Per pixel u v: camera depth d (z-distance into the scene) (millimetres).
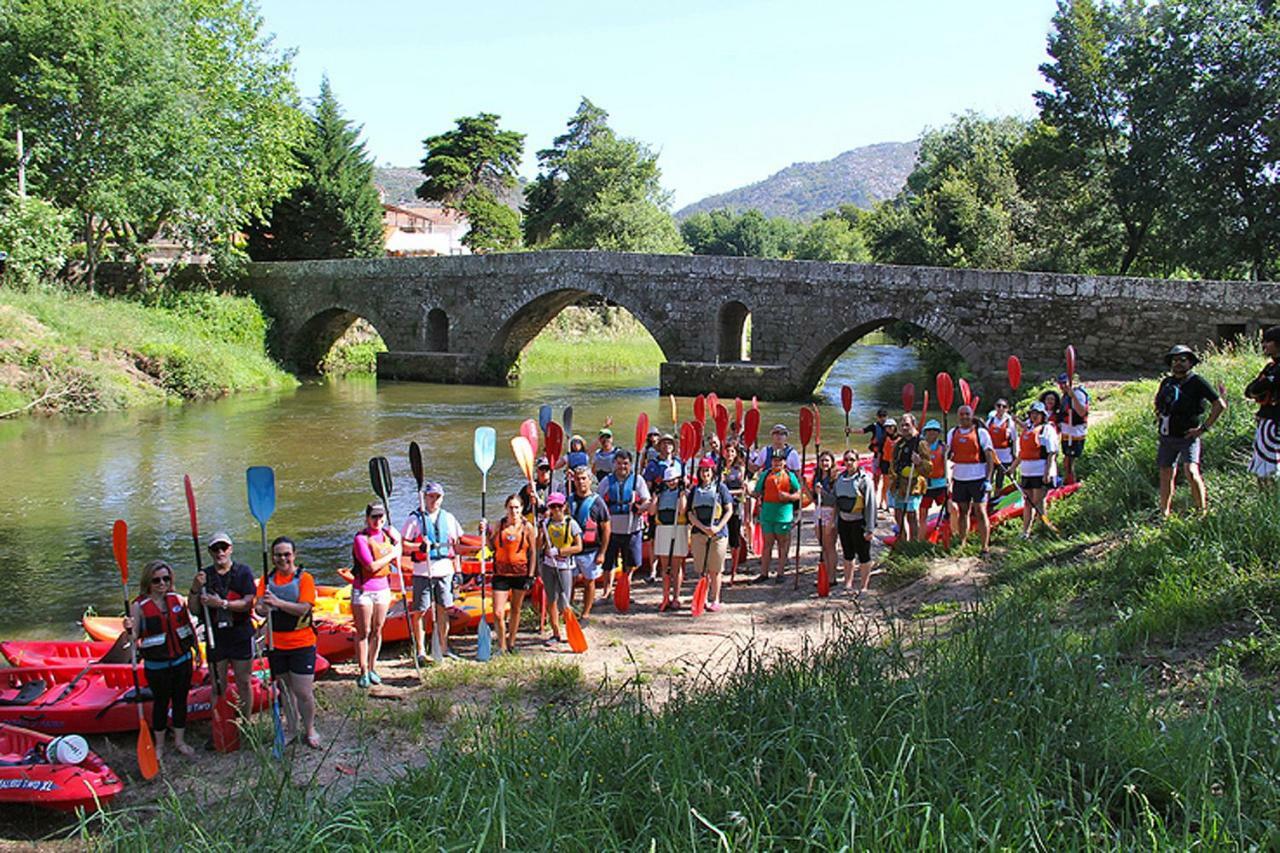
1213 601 6445
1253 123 28578
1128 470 10039
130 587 11461
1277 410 7680
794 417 25953
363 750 6391
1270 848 3908
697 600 9812
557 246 55219
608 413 27062
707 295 30422
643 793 4836
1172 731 4797
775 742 5105
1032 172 36438
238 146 36125
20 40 29922
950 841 4090
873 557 11867
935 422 10891
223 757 6816
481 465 9141
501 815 4352
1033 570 8773
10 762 6066
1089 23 32312
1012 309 24891
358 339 44062
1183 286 22578
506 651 8812
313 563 12484
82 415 25469
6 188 30172
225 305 36844
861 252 94188
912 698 5367
